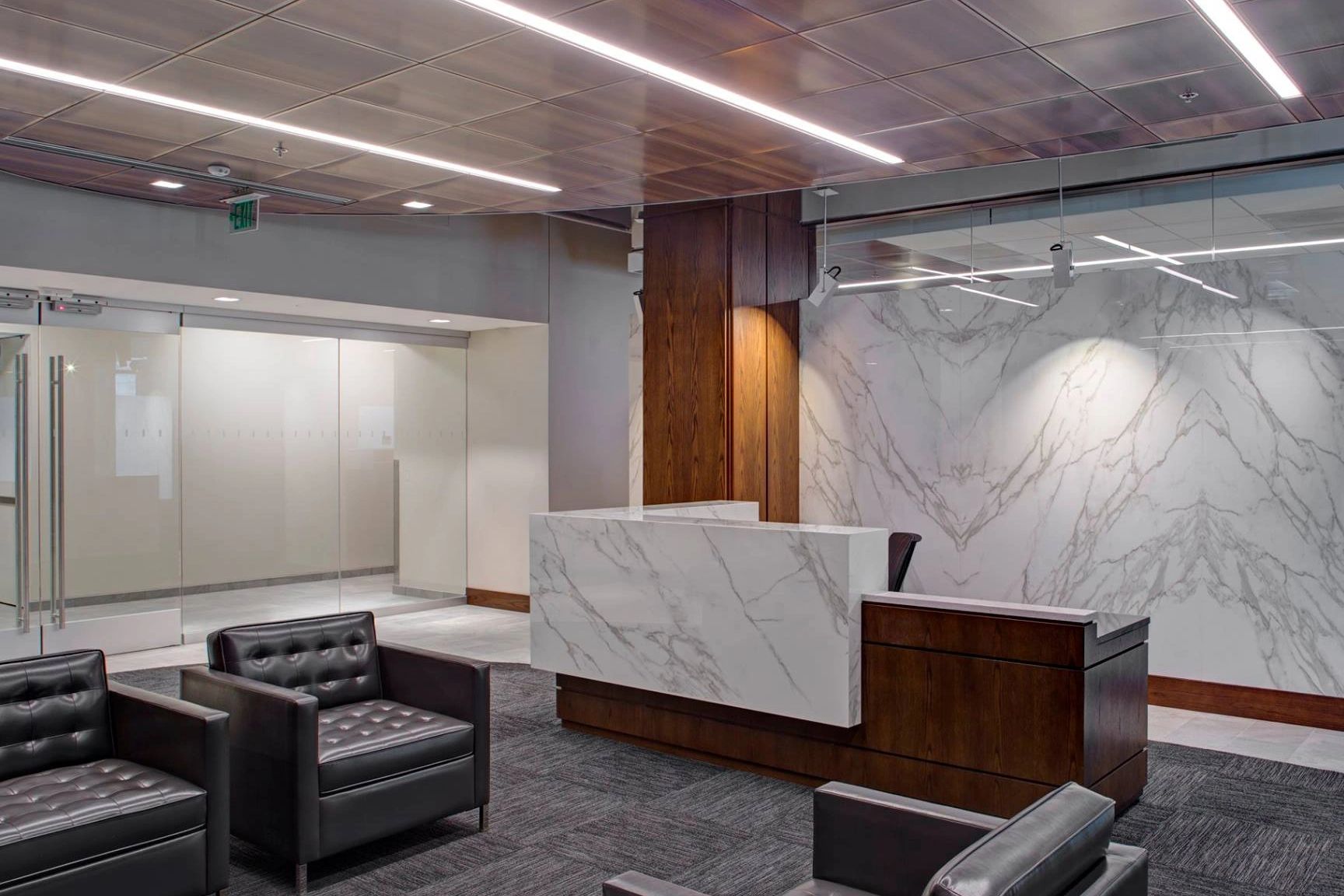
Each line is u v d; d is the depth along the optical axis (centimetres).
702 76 496
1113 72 482
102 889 347
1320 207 675
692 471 851
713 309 839
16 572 802
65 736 407
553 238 1064
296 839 402
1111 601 745
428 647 905
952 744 481
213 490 919
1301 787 538
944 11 415
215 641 471
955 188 816
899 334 851
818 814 305
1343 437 658
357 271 897
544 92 519
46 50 466
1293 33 432
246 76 500
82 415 834
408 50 464
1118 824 483
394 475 1060
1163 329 729
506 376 1091
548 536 636
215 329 920
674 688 571
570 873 428
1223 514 700
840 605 503
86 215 734
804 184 705
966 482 813
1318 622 665
